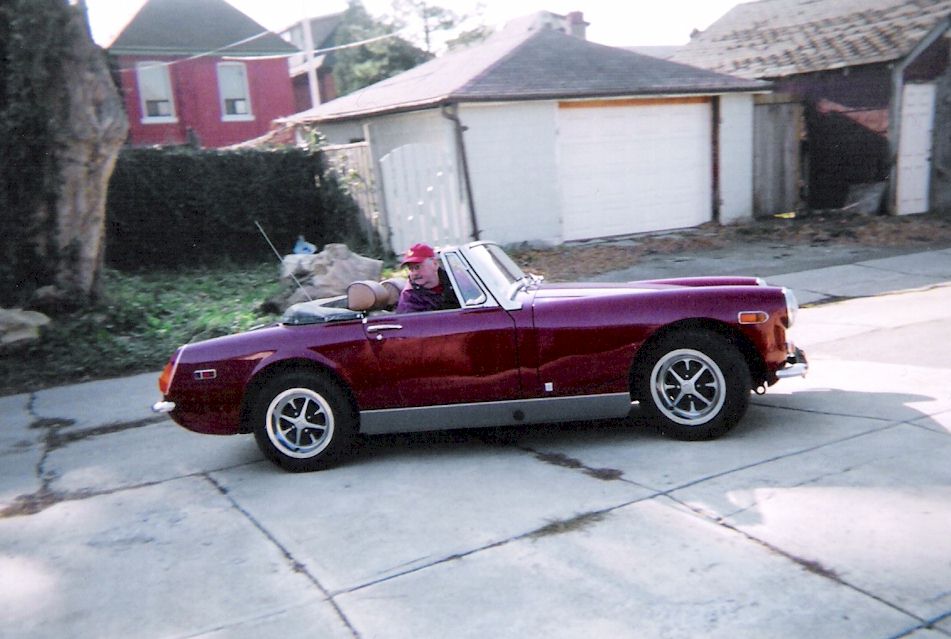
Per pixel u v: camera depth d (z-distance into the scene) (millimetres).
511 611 3572
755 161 17062
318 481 5516
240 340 5750
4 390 9250
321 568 4168
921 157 17016
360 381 5582
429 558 4156
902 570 3588
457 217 14031
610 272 12492
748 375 5340
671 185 16203
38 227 10953
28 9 10203
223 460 6250
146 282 14016
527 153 14438
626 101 15406
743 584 3602
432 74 16859
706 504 4453
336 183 15727
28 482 6098
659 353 5395
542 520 4473
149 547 4664
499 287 5605
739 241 14883
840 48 17844
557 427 6180
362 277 11469
